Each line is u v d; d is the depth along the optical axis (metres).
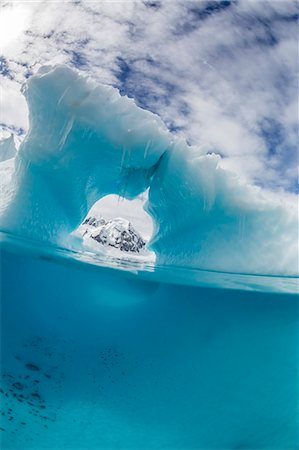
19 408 4.59
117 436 4.43
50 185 7.04
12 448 3.99
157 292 6.69
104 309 6.35
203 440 4.51
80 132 6.51
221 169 6.86
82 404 4.89
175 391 5.20
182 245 8.07
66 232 8.34
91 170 7.38
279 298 6.23
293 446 4.45
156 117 7.25
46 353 5.51
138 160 7.25
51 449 4.11
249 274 6.95
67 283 6.55
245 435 4.64
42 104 6.61
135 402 4.98
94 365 5.43
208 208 6.95
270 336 6.12
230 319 6.52
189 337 6.07
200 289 6.45
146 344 5.86
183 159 6.97
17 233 6.79
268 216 6.92
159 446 4.36
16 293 6.15
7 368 5.12
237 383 5.40
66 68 6.31
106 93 6.37
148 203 8.95
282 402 5.14
